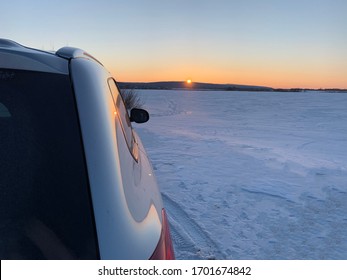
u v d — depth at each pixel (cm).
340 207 543
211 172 736
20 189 130
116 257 121
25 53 157
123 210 134
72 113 148
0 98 145
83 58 181
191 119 2227
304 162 866
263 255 385
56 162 137
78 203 130
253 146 1111
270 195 592
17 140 139
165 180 666
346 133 1562
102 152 141
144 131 1426
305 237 436
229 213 507
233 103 4228
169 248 161
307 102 4397
